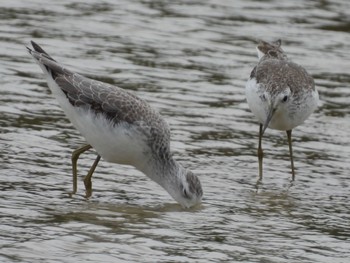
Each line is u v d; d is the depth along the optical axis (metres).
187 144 17.00
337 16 26.03
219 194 14.84
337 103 20.20
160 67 21.09
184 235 12.68
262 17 25.39
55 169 15.15
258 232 13.07
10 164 15.00
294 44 23.50
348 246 12.68
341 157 17.25
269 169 16.41
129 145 14.07
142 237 12.43
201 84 20.31
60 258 11.34
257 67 17.09
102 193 14.39
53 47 21.50
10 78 19.31
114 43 22.33
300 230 13.28
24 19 23.30
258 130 18.33
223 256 11.95
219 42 23.19
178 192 14.12
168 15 24.78
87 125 14.09
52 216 12.95
